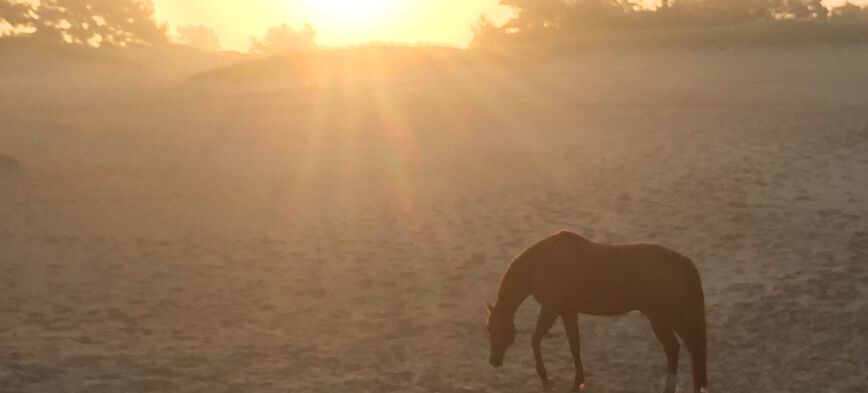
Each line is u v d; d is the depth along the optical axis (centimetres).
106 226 1830
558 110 3259
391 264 1598
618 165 2256
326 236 1789
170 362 1098
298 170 2456
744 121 2678
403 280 1510
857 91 3189
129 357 1110
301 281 1507
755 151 2247
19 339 1168
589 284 942
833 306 1264
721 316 1269
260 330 1258
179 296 1413
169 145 2881
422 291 1452
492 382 1051
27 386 992
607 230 1728
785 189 1895
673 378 923
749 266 1477
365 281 1503
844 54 4572
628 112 3069
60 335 1195
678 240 1638
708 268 1489
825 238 1573
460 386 1033
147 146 2859
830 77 3631
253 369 1083
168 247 1698
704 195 1900
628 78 4197
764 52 4969
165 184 2248
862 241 1534
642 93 3544
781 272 1431
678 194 1928
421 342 1213
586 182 2108
